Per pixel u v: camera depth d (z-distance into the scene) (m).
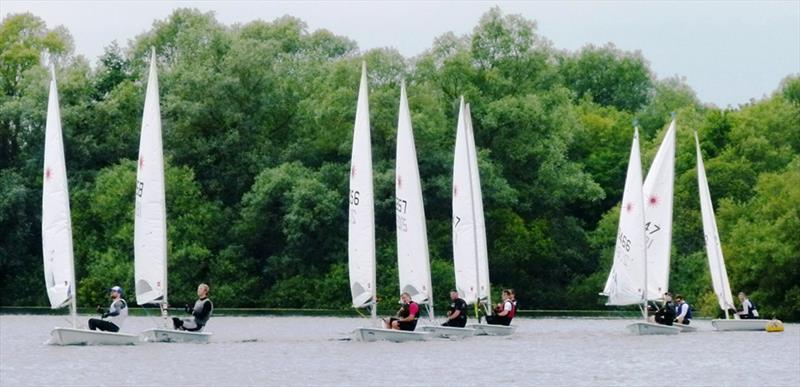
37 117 170.12
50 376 71.81
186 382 70.00
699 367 81.00
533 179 173.00
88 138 173.88
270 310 161.25
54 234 85.56
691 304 155.38
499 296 164.38
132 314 149.12
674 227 165.12
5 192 166.50
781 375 77.00
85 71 182.62
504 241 165.38
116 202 162.75
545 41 178.12
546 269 169.50
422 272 99.69
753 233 143.38
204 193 174.75
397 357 84.19
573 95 195.38
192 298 162.75
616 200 194.62
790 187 145.12
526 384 71.06
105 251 163.50
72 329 86.50
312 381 71.06
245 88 175.62
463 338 100.25
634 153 111.62
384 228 163.75
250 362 79.88
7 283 169.38
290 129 181.38
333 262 165.00
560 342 98.94
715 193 168.25
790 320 143.00
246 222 166.62
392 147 166.12
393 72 171.50
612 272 112.81
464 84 172.62
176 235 163.12
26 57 180.88
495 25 176.38
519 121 168.38
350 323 129.00
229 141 173.00
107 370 74.56
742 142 175.50
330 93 167.50
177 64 179.88
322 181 166.12
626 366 80.88
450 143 170.12
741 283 144.00
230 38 180.00
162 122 175.12
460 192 106.00
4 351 85.62
